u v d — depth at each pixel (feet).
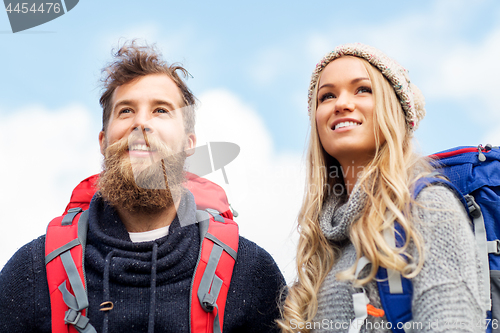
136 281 5.10
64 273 5.11
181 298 5.18
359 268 4.42
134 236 5.61
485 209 5.07
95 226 5.44
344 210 5.07
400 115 5.21
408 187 4.58
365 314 4.19
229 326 5.38
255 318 5.66
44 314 5.08
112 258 5.16
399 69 5.32
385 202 4.49
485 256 4.80
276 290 5.87
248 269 5.70
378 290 4.31
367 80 5.08
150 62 6.01
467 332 3.55
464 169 5.34
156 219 5.64
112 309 4.99
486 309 4.50
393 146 4.81
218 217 5.90
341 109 4.99
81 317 4.82
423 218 4.17
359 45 5.30
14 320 5.16
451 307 3.65
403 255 4.20
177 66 6.27
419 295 3.89
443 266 3.84
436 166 5.51
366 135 4.99
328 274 5.00
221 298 5.28
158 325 5.00
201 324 5.06
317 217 5.49
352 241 4.69
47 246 5.31
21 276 5.27
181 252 5.31
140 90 5.73
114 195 5.36
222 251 5.52
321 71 5.59
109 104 6.00
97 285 5.10
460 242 3.92
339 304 4.63
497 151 5.41
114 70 6.02
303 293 5.05
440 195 4.25
